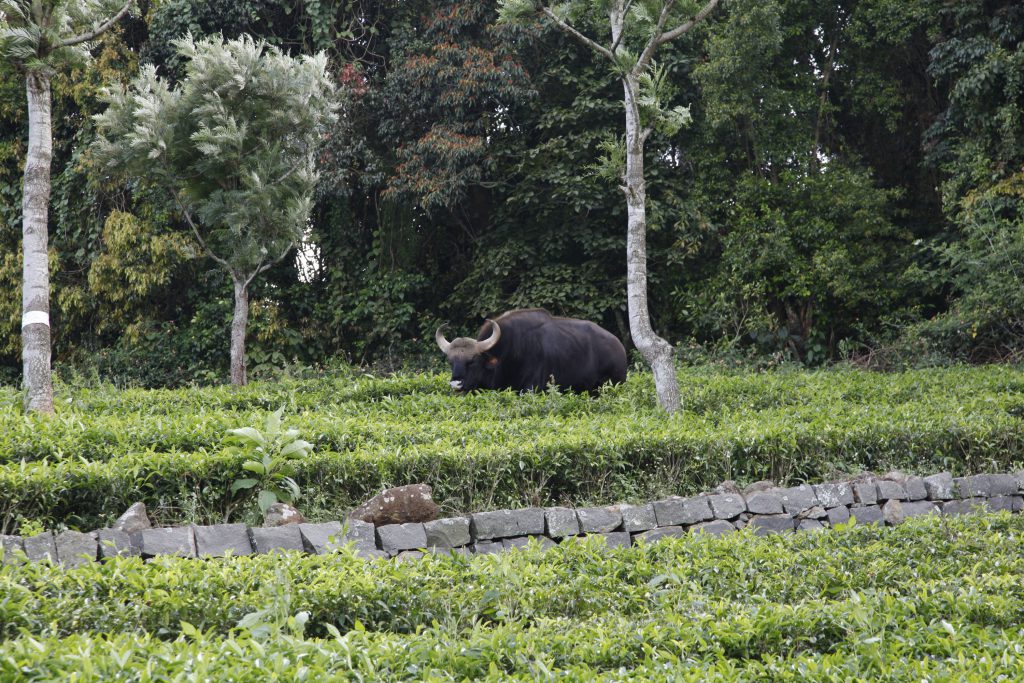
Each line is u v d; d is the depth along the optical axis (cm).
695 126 5819
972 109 5197
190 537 1650
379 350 5888
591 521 1975
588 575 1532
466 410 3022
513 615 1391
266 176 3988
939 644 1217
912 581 1530
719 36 5659
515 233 5784
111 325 5662
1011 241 4834
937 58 5316
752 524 2094
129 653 1016
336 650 1114
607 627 1299
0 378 5850
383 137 5653
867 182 5625
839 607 1323
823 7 5856
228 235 4031
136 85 4044
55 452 1998
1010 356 4844
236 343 4066
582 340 3562
